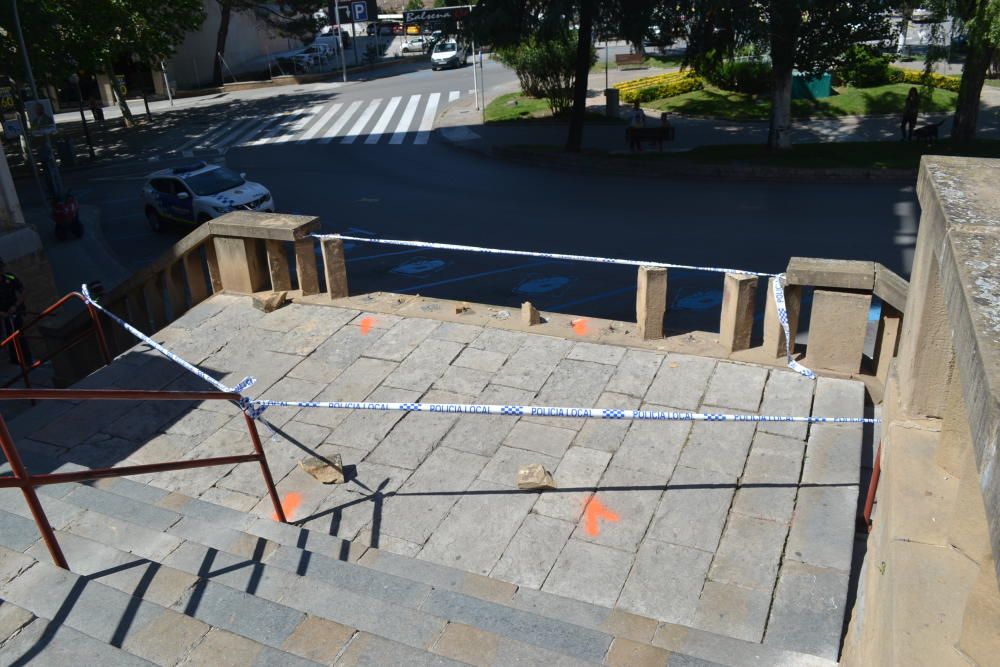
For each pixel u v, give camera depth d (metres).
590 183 25.19
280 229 8.74
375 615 4.23
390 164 29.75
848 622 4.74
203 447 6.70
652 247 17.97
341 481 6.15
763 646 4.39
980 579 2.15
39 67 31.00
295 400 7.24
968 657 2.20
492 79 46.97
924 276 3.52
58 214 21.59
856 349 6.79
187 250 9.42
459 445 6.46
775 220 19.81
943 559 2.57
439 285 16.00
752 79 36.81
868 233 18.36
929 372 3.45
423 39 58.91
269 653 3.48
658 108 37.19
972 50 24.98
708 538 5.32
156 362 8.01
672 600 4.87
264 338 8.32
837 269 6.58
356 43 64.38
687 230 19.23
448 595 4.64
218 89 50.50
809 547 5.18
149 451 6.67
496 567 5.23
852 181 23.64
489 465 6.20
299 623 3.86
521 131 34.41
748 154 26.41
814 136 31.03
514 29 26.83
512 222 20.80
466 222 21.06
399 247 18.92
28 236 14.42
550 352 7.63
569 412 5.35
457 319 8.35
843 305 6.67
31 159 25.97
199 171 22.27
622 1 25.91
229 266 9.24
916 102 27.11
